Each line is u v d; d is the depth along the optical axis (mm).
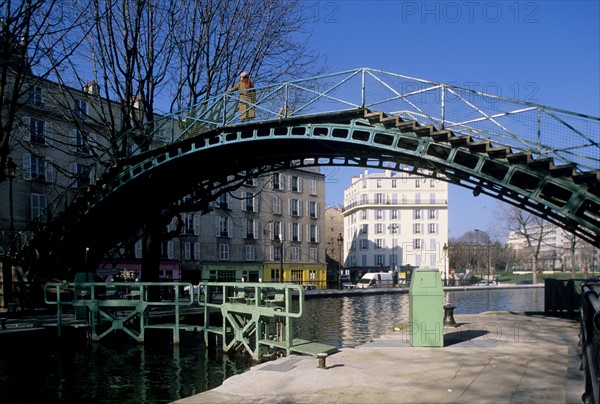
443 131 13930
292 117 16344
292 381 7387
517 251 131750
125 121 21766
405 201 83000
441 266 81562
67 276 22172
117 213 21641
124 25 21062
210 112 18531
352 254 87312
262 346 13602
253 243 55000
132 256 40094
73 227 20703
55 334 16188
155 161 19109
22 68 18156
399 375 7602
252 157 19781
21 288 20906
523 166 13156
